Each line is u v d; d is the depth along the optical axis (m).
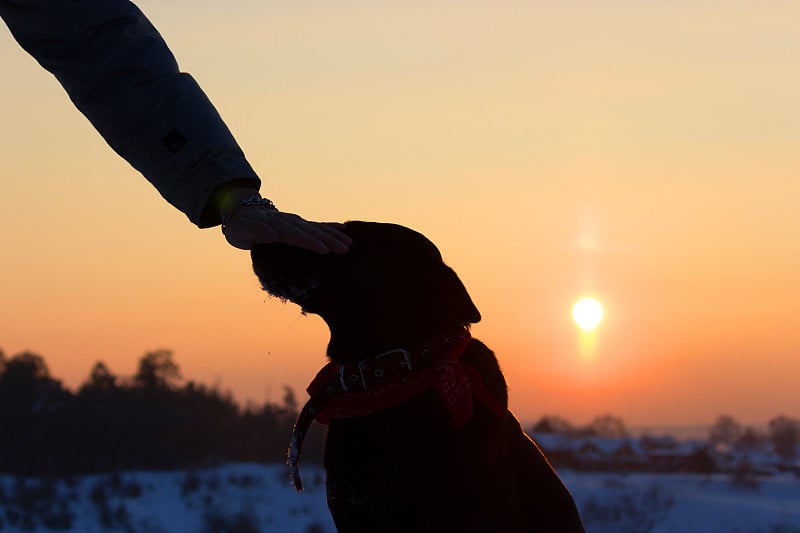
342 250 2.63
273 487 49.78
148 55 2.79
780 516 40.62
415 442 2.76
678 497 43.12
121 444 61.84
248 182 2.76
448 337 2.85
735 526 38.12
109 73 2.76
